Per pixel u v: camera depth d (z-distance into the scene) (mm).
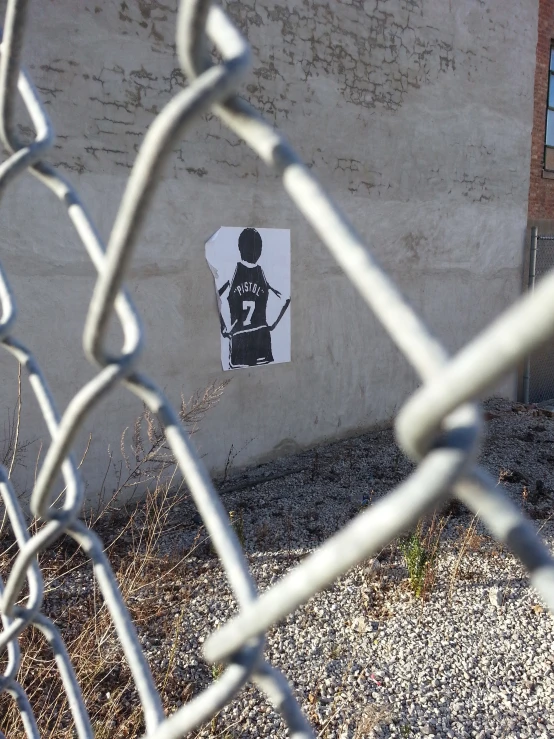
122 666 2832
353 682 2939
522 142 8062
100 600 3217
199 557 3959
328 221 383
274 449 5750
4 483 1002
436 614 3506
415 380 7102
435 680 2975
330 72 5695
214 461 5254
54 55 4031
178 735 540
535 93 8266
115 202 4438
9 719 2236
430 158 6824
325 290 5992
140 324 616
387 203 6418
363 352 6449
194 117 397
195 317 4973
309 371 5949
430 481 295
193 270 4918
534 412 7887
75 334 4309
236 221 5172
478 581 3848
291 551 4098
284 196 5508
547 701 2865
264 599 411
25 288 4062
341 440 6367
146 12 4445
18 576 827
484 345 246
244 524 4496
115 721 2475
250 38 5055
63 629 2934
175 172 4734
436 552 3988
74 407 625
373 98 6121
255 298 5367
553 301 220
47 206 4121
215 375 5160
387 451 6102
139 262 4602
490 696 2889
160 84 4594
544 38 8250
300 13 5387
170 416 625
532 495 5121
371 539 321
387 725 2670
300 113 5504
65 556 3672
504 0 7422
